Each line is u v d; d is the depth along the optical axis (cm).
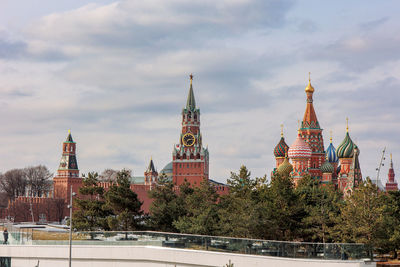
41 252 8438
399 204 11012
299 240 10588
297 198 10544
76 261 8269
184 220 10862
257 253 7012
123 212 10869
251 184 11425
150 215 12456
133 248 7981
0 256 8769
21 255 8588
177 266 7575
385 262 9531
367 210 9194
